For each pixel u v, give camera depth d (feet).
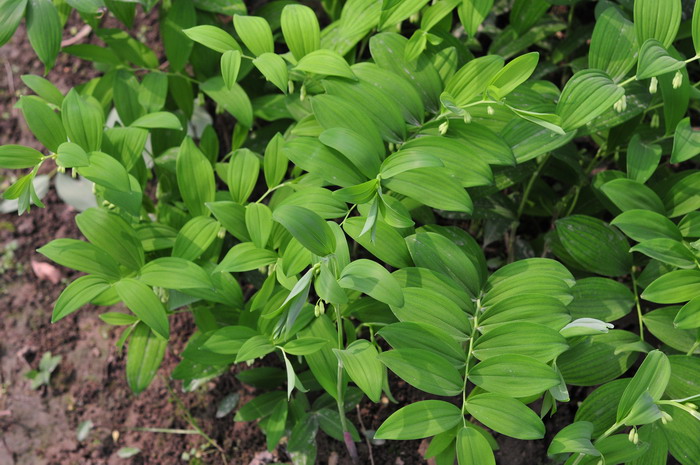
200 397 6.11
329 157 4.88
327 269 4.56
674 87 4.84
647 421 4.50
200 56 5.67
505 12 6.24
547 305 4.71
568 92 4.78
